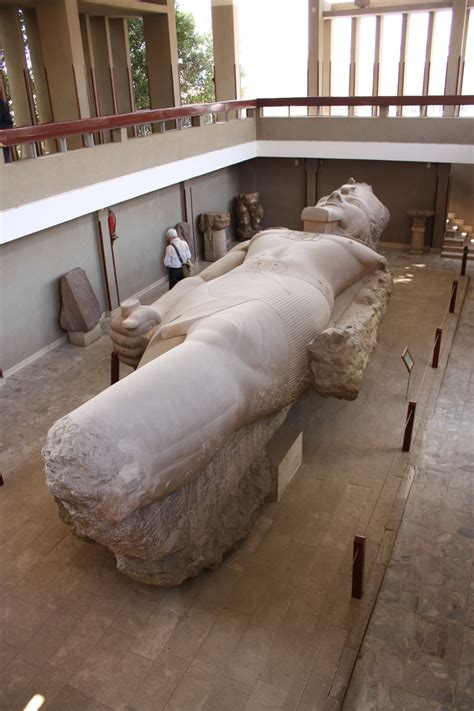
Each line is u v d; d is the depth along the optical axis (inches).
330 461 199.3
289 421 219.6
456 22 449.4
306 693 126.4
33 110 373.4
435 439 211.5
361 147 407.8
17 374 270.7
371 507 178.4
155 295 362.0
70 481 120.4
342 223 280.2
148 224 361.4
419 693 125.6
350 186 318.3
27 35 385.7
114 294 330.6
